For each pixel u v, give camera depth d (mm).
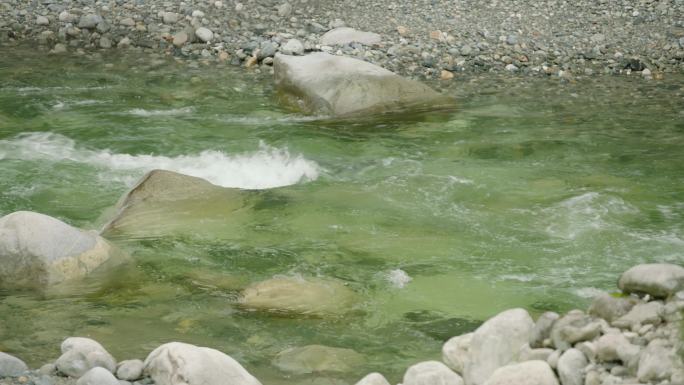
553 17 26656
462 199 13945
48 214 13242
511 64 23641
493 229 12695
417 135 17625
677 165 15672
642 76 22969
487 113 19328
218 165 15766
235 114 18984
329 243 12211
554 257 11727
